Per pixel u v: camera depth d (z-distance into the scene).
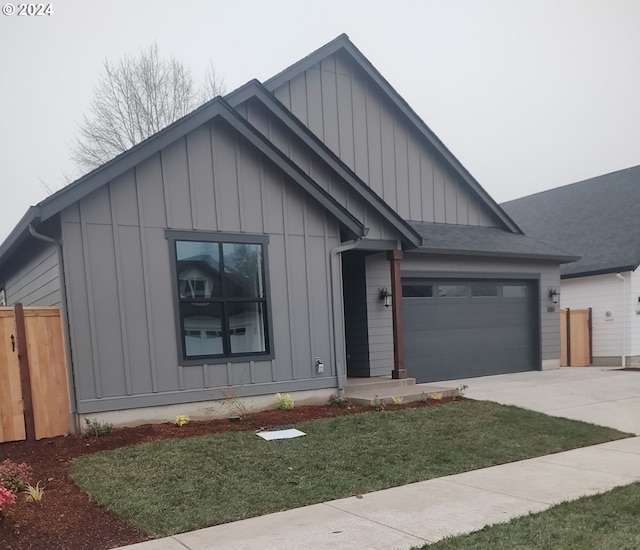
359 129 11.98
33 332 6.55
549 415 7.73
